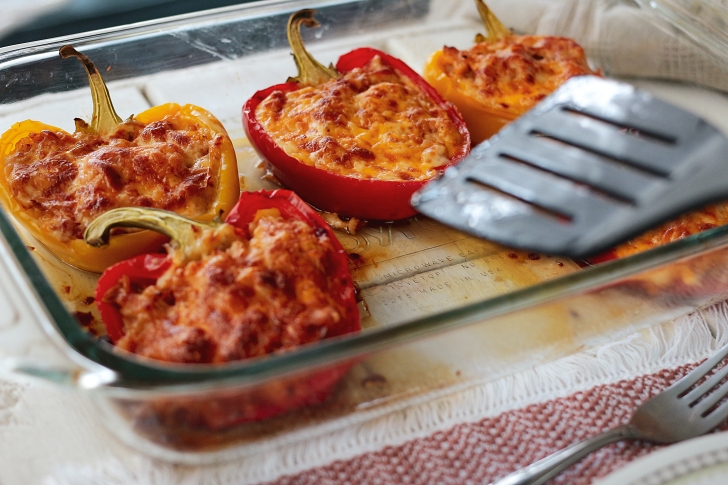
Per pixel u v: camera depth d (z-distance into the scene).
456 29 0.57
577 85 0.38
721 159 0.34
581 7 0.54
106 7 0.60
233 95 0.52
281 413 0.35
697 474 0.34
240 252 0.38
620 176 0.34
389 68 0.50
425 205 0.35
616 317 0.39
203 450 0.36
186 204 0.42
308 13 0.49
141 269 0.38
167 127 0.45
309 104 0.47
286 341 0.36
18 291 0.35
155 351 0.36
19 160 0.43
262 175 0.49
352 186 0.44
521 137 0.36
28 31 0.59
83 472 0.36
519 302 0.36
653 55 0.53
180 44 0.51
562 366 0.40
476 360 0.37
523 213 0.34
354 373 0.35
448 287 0.44
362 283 0.44
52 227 0.42
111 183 0.42
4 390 0.38
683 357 0.40
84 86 0.49
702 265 0.39
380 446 0.37
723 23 0.53
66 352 0.34
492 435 0.37
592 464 0.36
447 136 0.47
